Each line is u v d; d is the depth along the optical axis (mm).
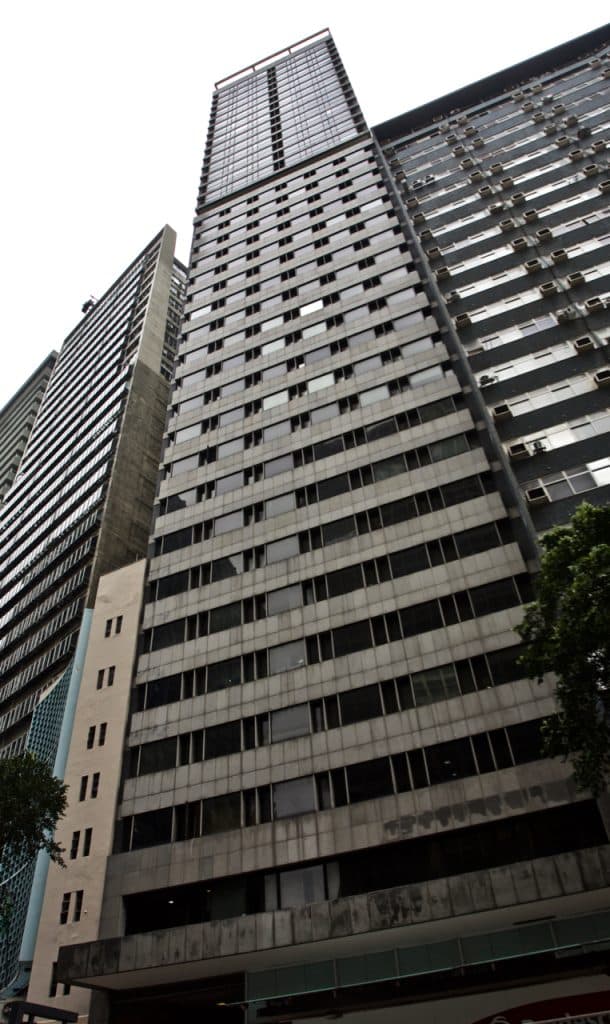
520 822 25219
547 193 46906
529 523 29141
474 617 30531
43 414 95750
